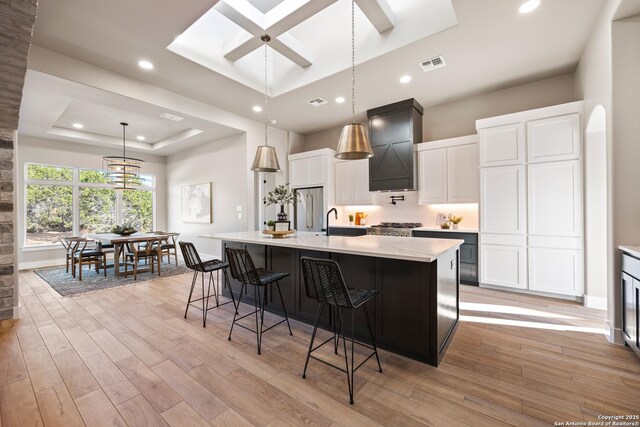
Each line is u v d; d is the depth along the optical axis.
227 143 6.18
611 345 2.40
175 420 1.59
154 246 6.07
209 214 6.62
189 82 4.09
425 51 3.34
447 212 4.90
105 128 6.14
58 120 5.60
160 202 8.09
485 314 3.12
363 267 2.47
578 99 3.63
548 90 4.04
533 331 2.69
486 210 4.05
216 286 4.41
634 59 2.39
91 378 1.99
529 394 1.78
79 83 3.50
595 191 3.29
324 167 5.84
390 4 3.28
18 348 2.42
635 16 2.38
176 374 2.03
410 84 4.21
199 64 3.62
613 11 2.40
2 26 1.79
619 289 2.42
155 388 1.88
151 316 3.16
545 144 3.63
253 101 4.81
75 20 2.80
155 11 2.70
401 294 2.27
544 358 2.21
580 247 3.44
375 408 1.68
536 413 1.62
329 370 2.08
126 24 2.88
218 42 3.82
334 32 3.82
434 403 1.71
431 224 5.07
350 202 5.75
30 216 6.09
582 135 3.41
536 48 3.30
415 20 3.14
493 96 4.48
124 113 5.24
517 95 4.28
